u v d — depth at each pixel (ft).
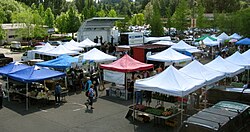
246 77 62.23
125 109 47.62
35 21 172.86
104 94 57.82
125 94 53.93
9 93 54.19
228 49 109.09
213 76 46.42
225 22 149.48
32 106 49.70
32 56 92.99
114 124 40.50
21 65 56.18
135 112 42.45
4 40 175.32
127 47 99.35
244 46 112.27
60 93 50.90
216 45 110.52
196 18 215.10
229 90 43.83
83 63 66.74
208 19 217.36
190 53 89.10
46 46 85.15
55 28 245.65
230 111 31.30
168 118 38.45
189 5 280.72
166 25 224.33
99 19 115.24
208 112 30.89
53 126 39.81
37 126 39.88
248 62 60.08
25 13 169.37
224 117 29.25
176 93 37.58
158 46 94.22
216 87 46.93
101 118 43.11
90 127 39.34
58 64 61.26
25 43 162.09
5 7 216.95
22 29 164.14
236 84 53.36
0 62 78.59
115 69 55.67
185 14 207.10
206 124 27.35
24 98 51.85
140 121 41.55
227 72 51.06
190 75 45.11
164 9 322.75
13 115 44.78
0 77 73.56
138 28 239.30
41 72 50.21
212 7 291.38
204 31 212.02
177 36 181.57
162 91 38.73
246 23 127.65
